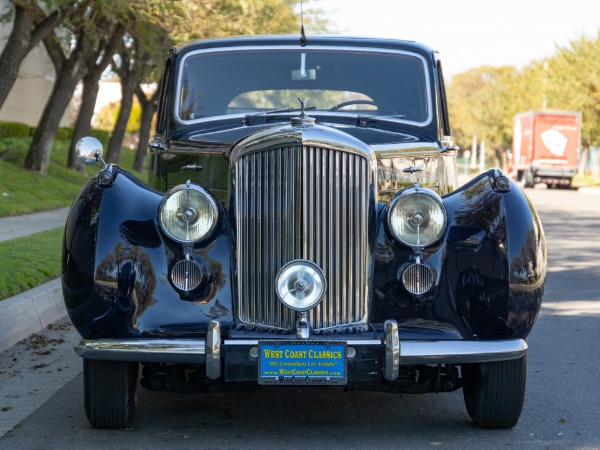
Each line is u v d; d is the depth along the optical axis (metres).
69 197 22.58
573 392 6.40
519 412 5.30
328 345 4.81
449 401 6.14
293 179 4.90
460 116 103.25
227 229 5.13
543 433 5.36
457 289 5.04
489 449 5.02
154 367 5.34
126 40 30.16
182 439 5.16
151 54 24.89
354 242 4.98
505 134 84.31
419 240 5.02
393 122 6.30
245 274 5.00
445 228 5.06
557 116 47.69
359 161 4.99
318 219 4.93
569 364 7.32
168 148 6.09
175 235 5.00
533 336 8.52
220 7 21.81
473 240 5.08
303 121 5.06
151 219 5.12
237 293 5.00
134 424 5.46
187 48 6.55
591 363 7.36
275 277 4.92
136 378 5.48
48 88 42.00
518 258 5.00
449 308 5.03
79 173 28.00
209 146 5.79
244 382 5.09
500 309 4.98
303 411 5.83
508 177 5.28
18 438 5.17
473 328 4.99
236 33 22.08
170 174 6.08
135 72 31.67
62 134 40.09
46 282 9.50
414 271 5.02
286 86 6.45
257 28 23.20
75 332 8.41
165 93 6.63
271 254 4.96
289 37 6.63
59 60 25.44
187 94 6.42
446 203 5.29
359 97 6.44
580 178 60.78
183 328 4.91
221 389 5.18
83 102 28.30
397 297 5.04
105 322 4.91
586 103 50.78
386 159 5.70
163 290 5.00
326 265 4.95
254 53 6.55
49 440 5.12
